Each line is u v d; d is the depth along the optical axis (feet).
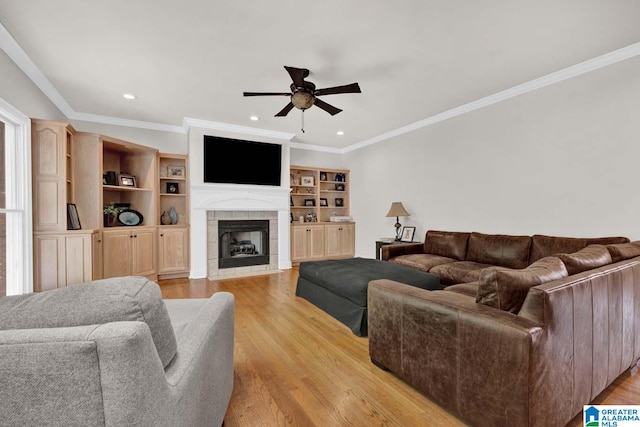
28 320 2.43
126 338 2.20
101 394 2.21
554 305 4.09
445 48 8.52
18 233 8.84
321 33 7.78
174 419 2.71
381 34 7.84
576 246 9.21
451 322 4.76
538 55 8.95
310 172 20.99
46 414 2.19
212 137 15.49
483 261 11.57
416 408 5.22
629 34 7.88
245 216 16.78
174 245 15.08
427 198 15.25
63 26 7.40
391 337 5.98
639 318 6.34
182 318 5.30
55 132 9.85
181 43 8.19
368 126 16.26
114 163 14.67
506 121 11.72
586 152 9.58
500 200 12.01
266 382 6.02
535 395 3.85
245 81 10.54
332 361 6.87
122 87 11.03
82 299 2.62
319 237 19.71
